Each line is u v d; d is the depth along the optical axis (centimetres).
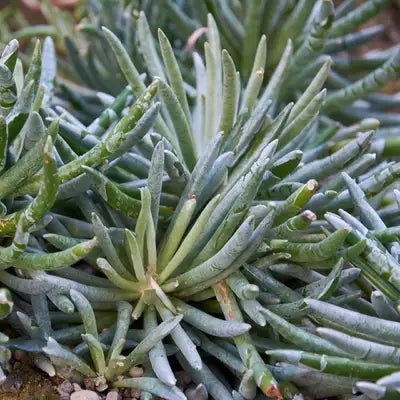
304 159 83
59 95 97
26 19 136
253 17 94
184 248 71
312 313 70
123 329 71
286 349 71
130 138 71
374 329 67
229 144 77
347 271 71
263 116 75
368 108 103
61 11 118
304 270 73
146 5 96
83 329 72
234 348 73
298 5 94
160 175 71
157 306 73
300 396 71
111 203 72
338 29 96
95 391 71
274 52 97
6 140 68
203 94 82
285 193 76
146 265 74
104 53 98
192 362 68
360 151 76
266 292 73
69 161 73
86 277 73
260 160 70
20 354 73
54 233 74
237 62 98
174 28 102
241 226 67
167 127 81
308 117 78
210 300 75
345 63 102
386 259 70
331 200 75
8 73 67
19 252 68
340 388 71
